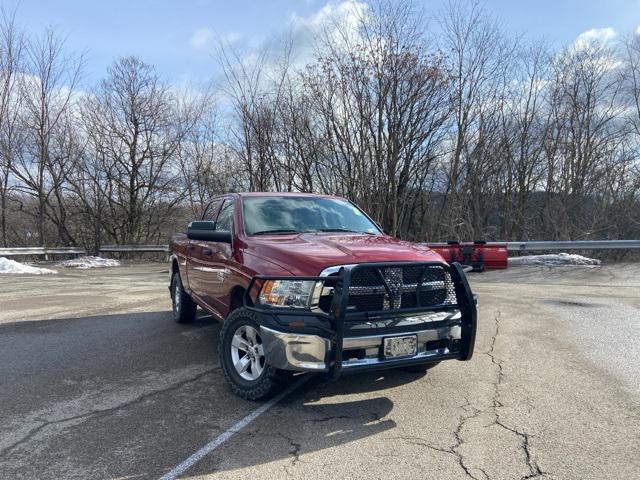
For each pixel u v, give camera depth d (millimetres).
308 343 3670
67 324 7332
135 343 6141
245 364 4215
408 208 24016
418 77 19344
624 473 2936
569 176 21719
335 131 20297
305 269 3859
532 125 22781
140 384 4590
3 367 5133
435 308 4004
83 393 4344
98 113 25547
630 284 10875
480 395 4230
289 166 21109
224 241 5027
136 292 11148
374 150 20250
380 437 3445
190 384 4594
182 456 3182
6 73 23156
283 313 3787
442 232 22828
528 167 22875
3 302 9602
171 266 7812
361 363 3676
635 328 6684
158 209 27562
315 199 6078
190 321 7363
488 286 10742
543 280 11609
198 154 26562
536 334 6363
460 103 21297
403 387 4445
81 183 25734
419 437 3436
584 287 10516
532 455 3160
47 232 27016
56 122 24547
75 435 3486
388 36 19375
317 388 4449
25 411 3928
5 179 24031
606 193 20516
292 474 2951
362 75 19562
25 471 2986
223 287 5023
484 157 22406
